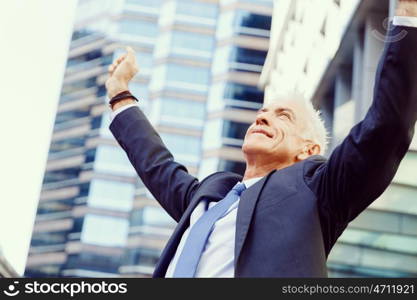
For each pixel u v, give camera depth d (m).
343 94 16.50
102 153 40.88
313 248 1.62
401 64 1.62
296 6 20.88
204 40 40.44
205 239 1.75
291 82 19.36
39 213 40.31
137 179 39.97
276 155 2.00
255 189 1.77
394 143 1.61
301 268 1.59
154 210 37.91
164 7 42.19
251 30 39.09
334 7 17.48
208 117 38.34
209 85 39.34
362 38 15.96
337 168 1.67
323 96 17.33
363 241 11.84
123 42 42.16
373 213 11.91
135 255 37.22
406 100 1.61
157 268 1.86
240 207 1.72
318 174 1.74
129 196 39.59
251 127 2.09
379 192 1.67
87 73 43.22
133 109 2.33
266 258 1.61
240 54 38.97
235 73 38.47
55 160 41.88
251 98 38.03
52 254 39.16
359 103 15.20
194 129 38.19
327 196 1.69
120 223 39.03
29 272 38.78
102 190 40.03
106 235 38.59
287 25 21.75
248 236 1.67
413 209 11.73
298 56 19.45
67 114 42.75
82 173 40.84
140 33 42.34
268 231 1.66
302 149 2.03
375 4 15.41
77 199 40.09
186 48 40.53
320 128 2.12
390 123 1.60
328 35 17.55
